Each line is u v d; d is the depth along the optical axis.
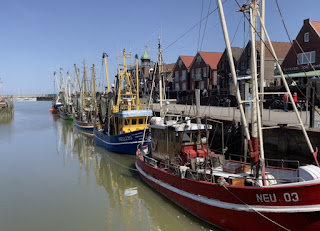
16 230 12.56
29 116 71.44
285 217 9.41
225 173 12.91
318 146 14.86
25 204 15.33
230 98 34.19
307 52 37.91
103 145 29.08
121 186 17.77
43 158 25.97
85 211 14.34
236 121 19.59
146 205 14.78
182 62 64.94
